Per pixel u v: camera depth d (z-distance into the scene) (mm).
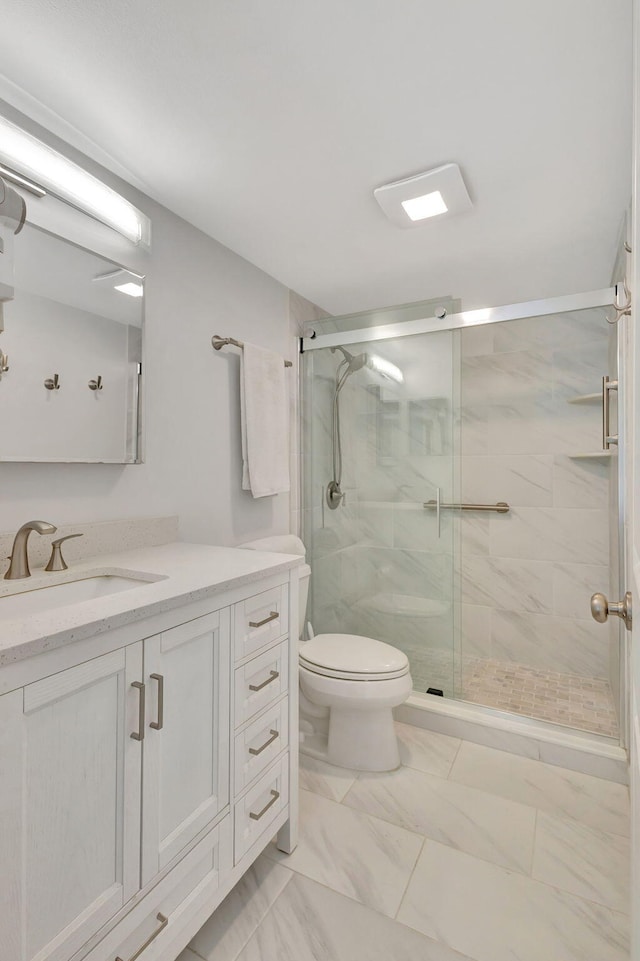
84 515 1442
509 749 1977
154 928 969
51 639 760
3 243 1229
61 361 1358
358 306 2777
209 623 1111
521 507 2861
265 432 2133
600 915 1235
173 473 1758
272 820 1347
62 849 797
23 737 739
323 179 1570
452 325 2211
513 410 2879
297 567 1452
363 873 1366
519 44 1065
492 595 2938
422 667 2320
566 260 2156
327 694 1814
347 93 1209
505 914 1237
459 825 1559
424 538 2324
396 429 2387
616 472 2082
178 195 1660
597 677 2662
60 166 1354
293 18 1009
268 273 2305
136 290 1579
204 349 1910
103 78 1168
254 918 1225
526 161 1475
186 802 1051
